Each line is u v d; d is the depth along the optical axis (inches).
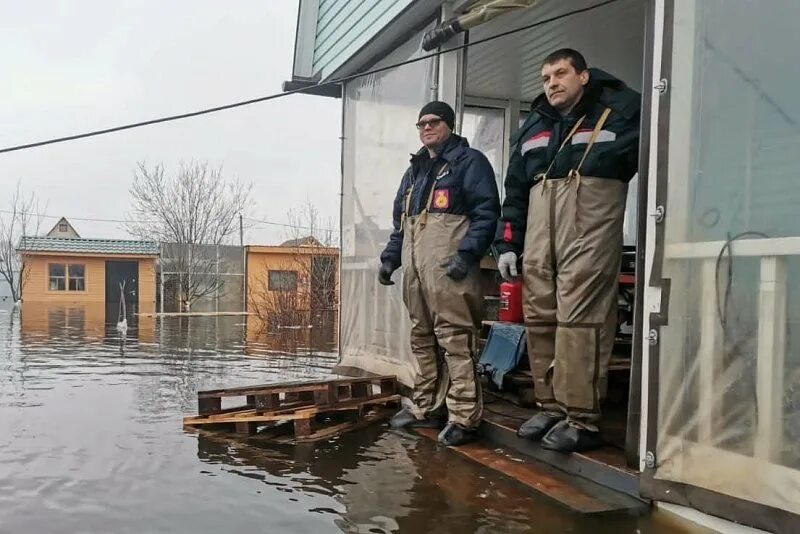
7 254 1190.3
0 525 101.7
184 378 255.9
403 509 105.7
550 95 120.3
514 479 119.0
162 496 114.2
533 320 127.5
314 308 629.3
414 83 199.8
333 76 257.1
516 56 226.1
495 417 149.0
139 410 191.8
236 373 271.4
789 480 85.3
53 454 142.3
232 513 105.6
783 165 87.2
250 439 154.9
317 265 669.3
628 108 116.3
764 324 88.8
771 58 88.8
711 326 94.4
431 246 143.3
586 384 118.1
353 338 238.8
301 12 269.1
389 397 183.5
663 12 101.7
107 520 103.4
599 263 116.2
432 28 190.1
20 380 250.5
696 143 97.4
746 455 89.9
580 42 213.6
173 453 142.7
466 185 141.0
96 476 126.0
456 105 183.2
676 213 99.3
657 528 96.0
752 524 88.4
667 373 99.7
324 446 146.6
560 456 123.0
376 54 227.3
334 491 115.3
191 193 1014.4
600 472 113.2
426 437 154.3
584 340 117.4
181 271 952.9
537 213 124.3
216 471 128.4
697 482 95.1
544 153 125.0
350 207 249.3
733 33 93.4
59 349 369.7
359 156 241.8
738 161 92.2
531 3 160.1
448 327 143.4
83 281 1084.5
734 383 91.7
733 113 93.0
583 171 116.9
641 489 101.9
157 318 737.6
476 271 142.4
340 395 176.7
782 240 87.0
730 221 92.9
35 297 1066.1
